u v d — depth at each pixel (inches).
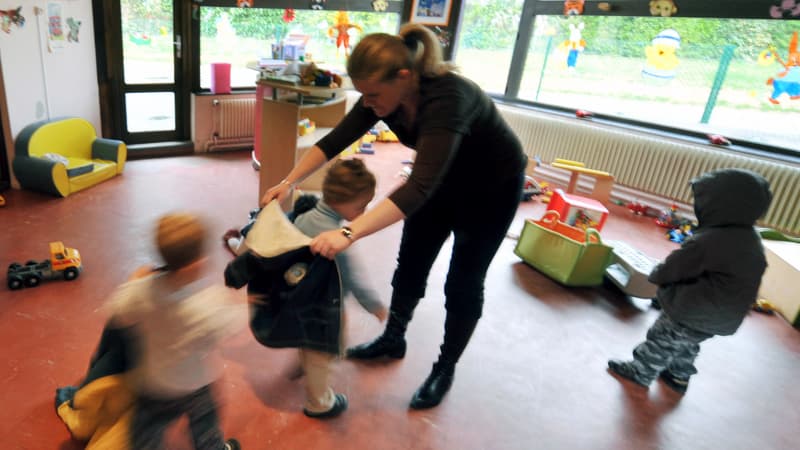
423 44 45.9
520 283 108.9
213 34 172.6
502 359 81.7
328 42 204.5
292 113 114.1
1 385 63.1
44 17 125.9
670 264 72.5
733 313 69.3
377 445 61.8
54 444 55.9
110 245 102.1
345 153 191.0
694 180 73.1
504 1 202.7
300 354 60.7
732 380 84.0
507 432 66.8
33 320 76.2
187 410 44.8
